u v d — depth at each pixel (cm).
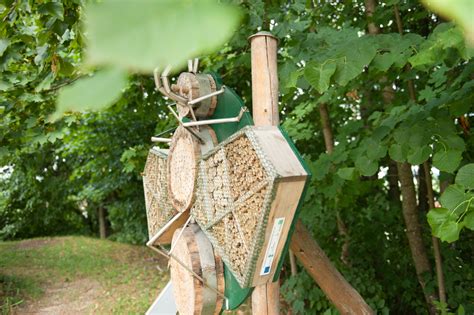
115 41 17
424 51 142
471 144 266
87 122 666
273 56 208
